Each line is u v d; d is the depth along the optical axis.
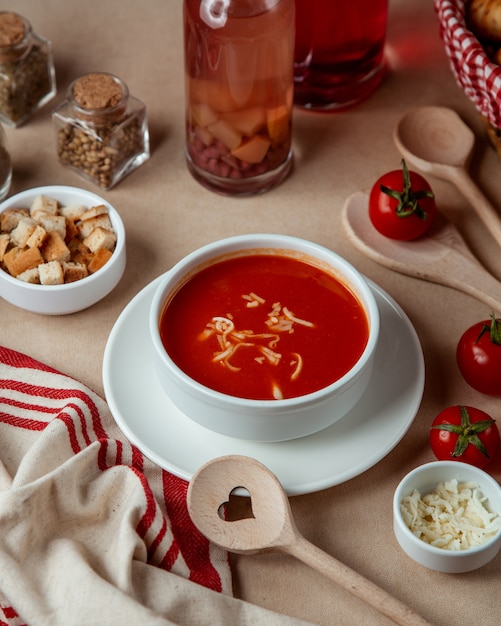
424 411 0.82
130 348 0.81
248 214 0.94
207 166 0.94
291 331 0.79
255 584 0.73
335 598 0.73
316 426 0.75
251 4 0.84
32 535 0.73
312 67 0.98
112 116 0.93
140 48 1.07
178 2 1.11
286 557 0.74
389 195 0.88
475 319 0.87
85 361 0.84
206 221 0.93
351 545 0.75
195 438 0.77
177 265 0.80
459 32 0.89
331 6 0.93
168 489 0.77
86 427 0.79
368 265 0.90
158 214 0.94
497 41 0.93
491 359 0.80
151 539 0.73
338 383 0.74
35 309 0.85
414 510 0.73
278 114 0.91
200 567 0.74
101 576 0.72
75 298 0.85
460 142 0.97
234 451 0.77
